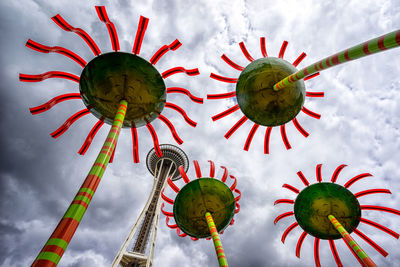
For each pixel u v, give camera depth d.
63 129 12.39
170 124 14.95
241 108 15.19
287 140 17.06
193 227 15.95
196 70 13.73
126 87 11.32
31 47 11.00
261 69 13.88
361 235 18.25
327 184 17.84
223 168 18.72
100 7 11.38
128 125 12.96
